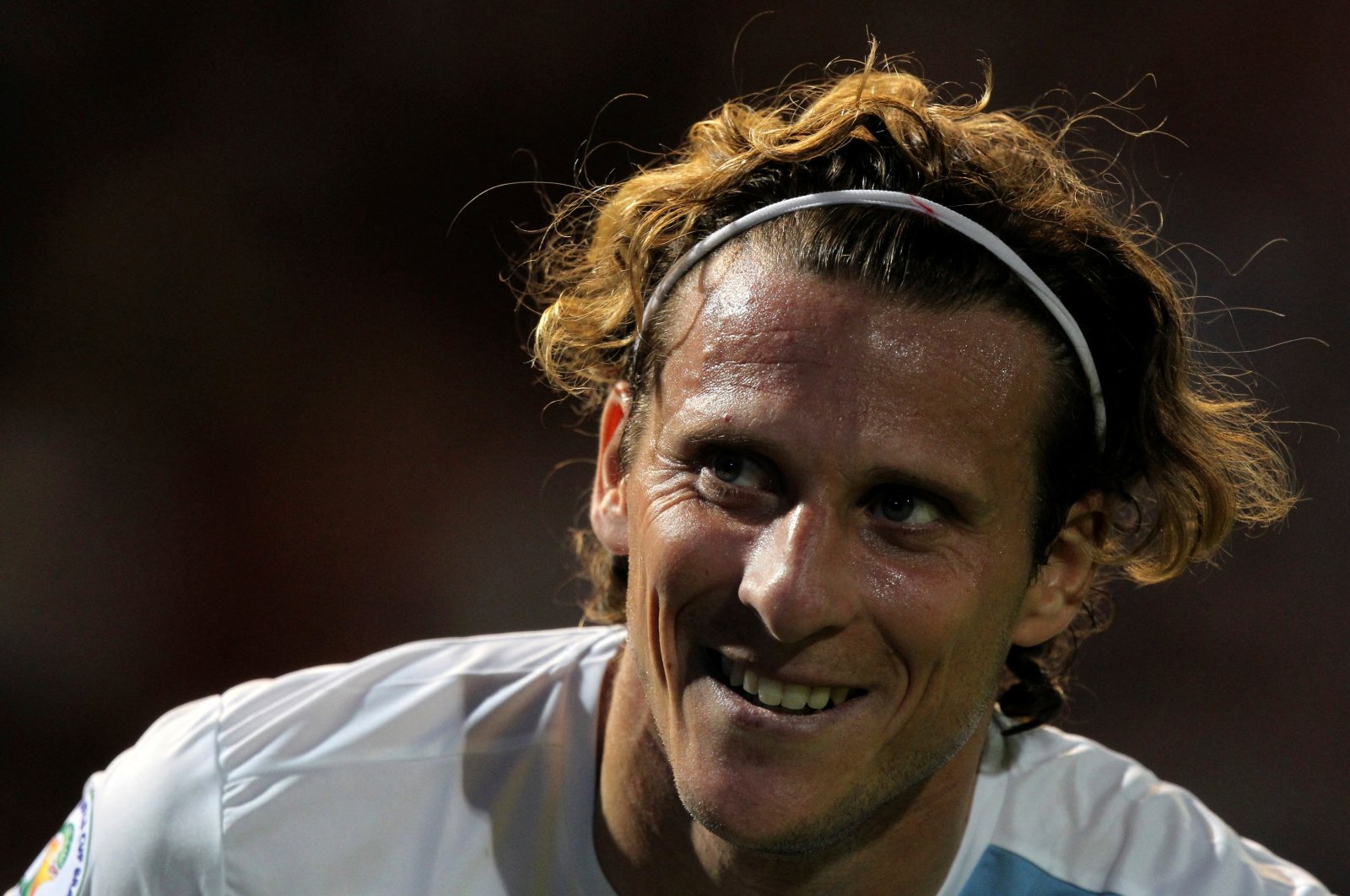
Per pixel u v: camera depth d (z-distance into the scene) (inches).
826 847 181.8
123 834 196.9
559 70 781.9
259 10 781.3
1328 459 648.4
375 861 198.5
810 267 163.8
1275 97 704.4
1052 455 172.2
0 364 753.0
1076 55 729.6
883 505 160.4
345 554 728.3
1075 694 626.2
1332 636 621.6
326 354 764.6
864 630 159.8
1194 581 629.9
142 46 781.3
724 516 161.8
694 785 164.9
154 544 728.3
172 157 777.6
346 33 784.3
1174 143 711.7
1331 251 689.6
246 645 712.4
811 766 162.7
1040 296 169.8
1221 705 621.0
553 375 238.8
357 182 781.3
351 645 713.6
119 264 770.2
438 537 730.8
